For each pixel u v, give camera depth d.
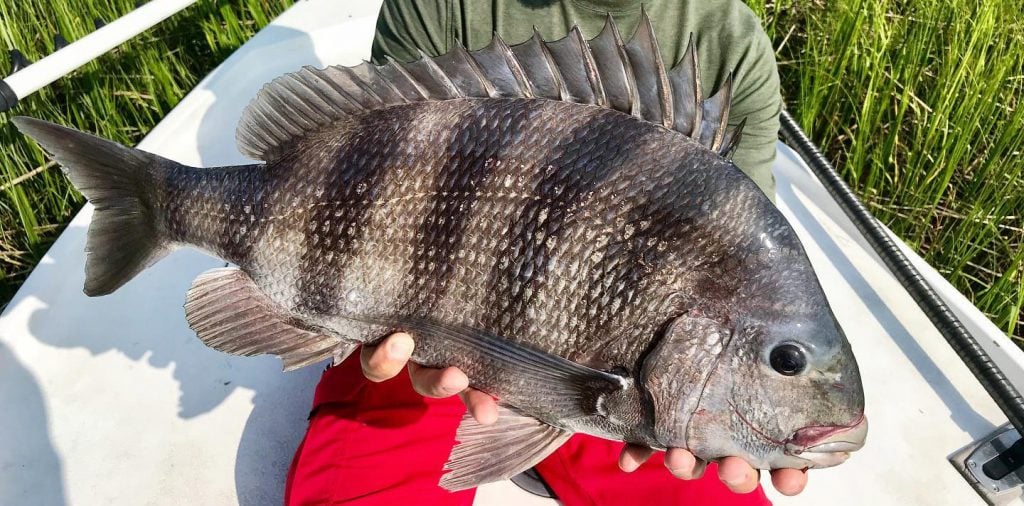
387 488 0.61
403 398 0.65
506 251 0.49
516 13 0.69
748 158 0.68
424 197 0.50
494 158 0.49
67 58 0.81
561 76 0.52
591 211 0.48
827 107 1.19
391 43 0.72
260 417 0.74
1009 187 1.04
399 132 0.51
